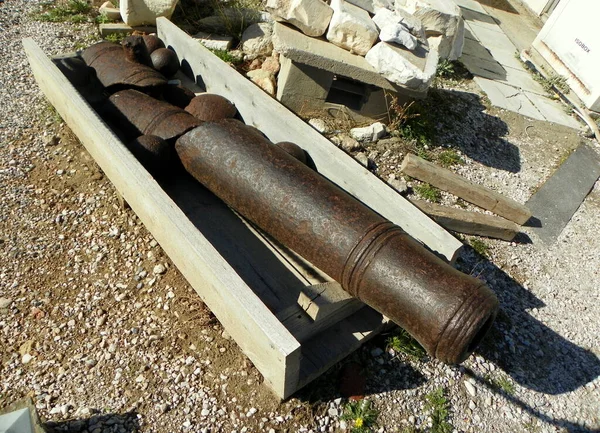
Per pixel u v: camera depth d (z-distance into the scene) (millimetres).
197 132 1961
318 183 1742
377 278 1536
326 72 2557
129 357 1715
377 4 2809
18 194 2217
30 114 2629
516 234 2443
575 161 3035
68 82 2186
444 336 1420
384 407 1672
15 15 3375
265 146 1870
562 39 3662
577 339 2051
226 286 1473
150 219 1858
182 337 1776
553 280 2279
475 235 2381
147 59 2453
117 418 1562
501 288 2174
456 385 1782
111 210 2182
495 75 3711
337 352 1646
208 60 2561
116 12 3352
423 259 1533
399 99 2709
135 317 1828
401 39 2449
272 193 1744
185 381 1664
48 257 1997
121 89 2379
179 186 2178
